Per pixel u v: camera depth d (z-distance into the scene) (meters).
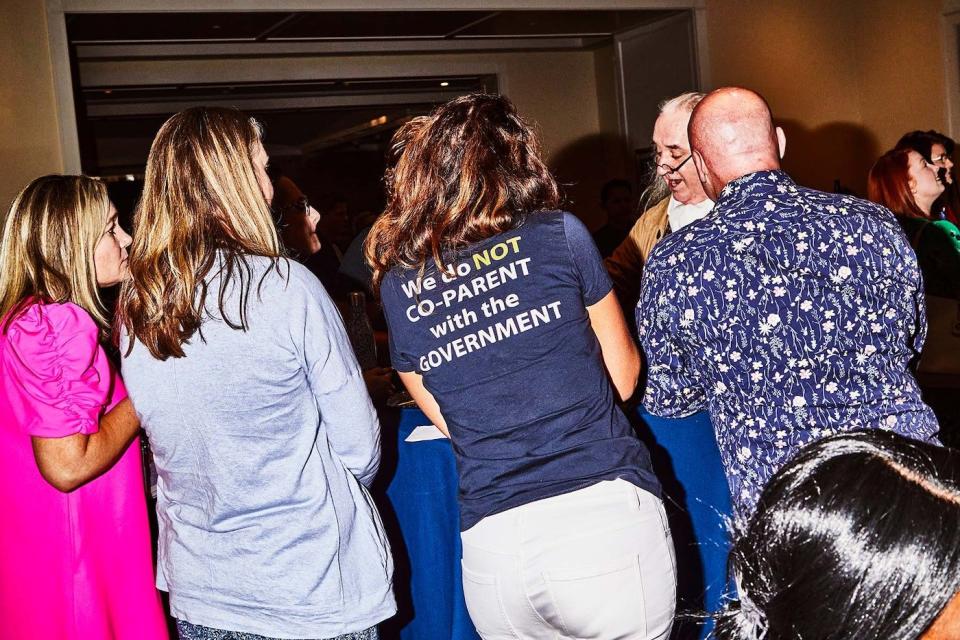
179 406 1.59
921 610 0.62
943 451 0.69
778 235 1.72
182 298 1.55
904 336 1.74
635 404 2.04
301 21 6.64
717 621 0.77
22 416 1.76
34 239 1.88
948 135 7.19
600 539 1.58
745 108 1.83
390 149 1.78
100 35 6.54
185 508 1.65
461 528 1.66
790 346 1.71
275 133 14.01
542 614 1.61
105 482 1.95
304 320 1.58
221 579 1.61
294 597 1.59
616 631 1.60
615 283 3.07
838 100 7.80
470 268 1.61
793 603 0.66
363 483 1.75
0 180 5.29
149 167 1.64
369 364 2.71
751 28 7.42
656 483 1.67
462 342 1.61
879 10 7.60
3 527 1.89
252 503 1.59
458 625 2.23
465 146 1.62
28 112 5.38
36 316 1.77
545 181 1.67
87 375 1.77
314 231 3.38
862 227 1.71
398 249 1.65
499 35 7.84
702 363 1.80
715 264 1.75
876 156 7.82
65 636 1.90
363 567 1.68
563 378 1.60
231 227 1.60
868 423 1.70
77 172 5.50
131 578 1.97
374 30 7.24
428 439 2.22
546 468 1.59
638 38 7.82
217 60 8.01
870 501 0.65
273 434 1.58
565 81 8.98
